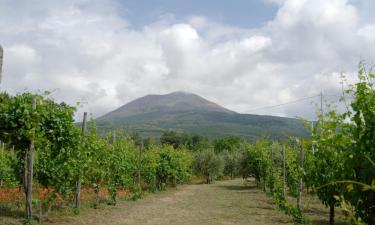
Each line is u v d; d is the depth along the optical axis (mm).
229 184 31141
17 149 9234
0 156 15633
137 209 13664
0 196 13453
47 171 10406
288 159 18359
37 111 8945
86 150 11688
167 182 25531
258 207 14859
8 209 10867
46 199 11000
